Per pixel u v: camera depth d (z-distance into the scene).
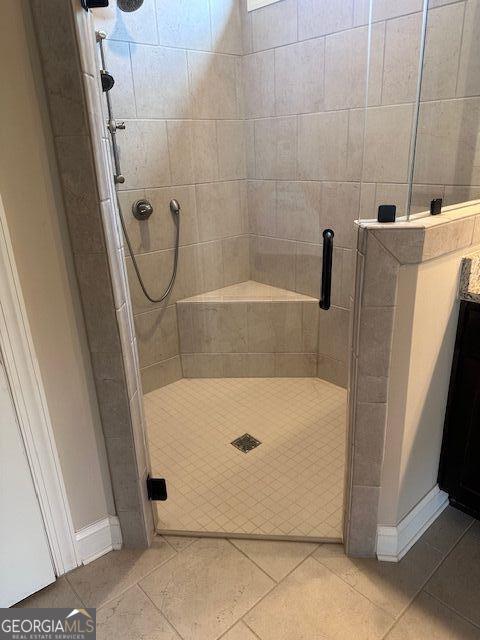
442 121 1.51
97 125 1.19
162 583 1.52
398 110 1.91
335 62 2.15
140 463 1.56
